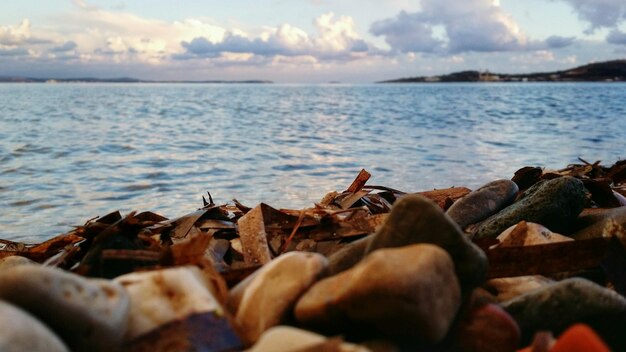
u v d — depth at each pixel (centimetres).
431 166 121
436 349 19
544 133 204
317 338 15
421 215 20
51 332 13
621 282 27
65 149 159
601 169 60
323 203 45
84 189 98
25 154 148
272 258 32
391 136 195
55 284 15
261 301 19
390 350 17
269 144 170
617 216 35
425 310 16
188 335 17
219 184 100
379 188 50
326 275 20
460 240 20
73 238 37
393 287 16
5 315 13
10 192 96
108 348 15
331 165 124
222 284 21
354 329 18
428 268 17
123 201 88
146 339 16
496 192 40
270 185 99
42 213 80
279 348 15
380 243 21
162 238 36
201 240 23
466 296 20
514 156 138
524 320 21
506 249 26
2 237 68
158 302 17
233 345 17
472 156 138
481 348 19
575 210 36
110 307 16
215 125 254
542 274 26
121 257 23
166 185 101
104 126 247
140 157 142
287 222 35
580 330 17
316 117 312
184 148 161
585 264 26
